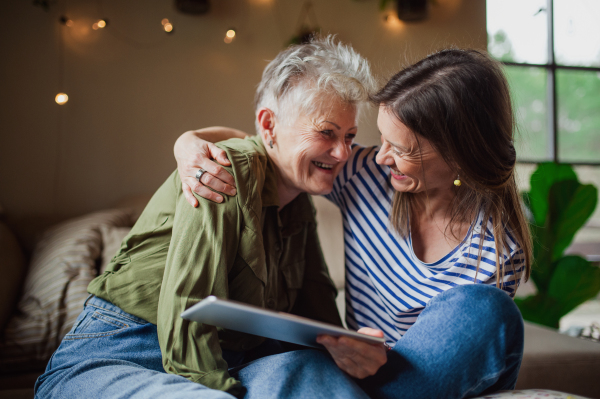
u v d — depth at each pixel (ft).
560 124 28.50
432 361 2.45
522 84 27.86
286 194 3.60
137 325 2.82
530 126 28.12
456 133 3.02
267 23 9.57
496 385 2.77
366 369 2.38
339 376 2.30
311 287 3.86
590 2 15.88
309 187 3.38
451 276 3.34
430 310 2.66
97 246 5.90
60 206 8.28
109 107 8.59
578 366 4.51
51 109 8.25
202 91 9.14
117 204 8.09
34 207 8.13
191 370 2.40
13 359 4.45
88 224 6.39
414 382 2.45
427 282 3.43
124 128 8.66
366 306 3.97
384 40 10.16
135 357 2.74
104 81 8.56
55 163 8.26
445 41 10.45
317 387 2.21
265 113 3.36
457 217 3.47
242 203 2.83
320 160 3.33
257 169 3.05
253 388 2.33
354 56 3.44
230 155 2.97
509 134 3.24
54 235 6.39
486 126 3.08
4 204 7.98
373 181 3.82
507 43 24.35
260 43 9.52
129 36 8.72
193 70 9.09
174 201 3.05
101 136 8.54
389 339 3.82
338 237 6.68
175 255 2.62
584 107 28.25
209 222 2.67
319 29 9.26
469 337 2.46
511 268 3.24
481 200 3.34
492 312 2.50
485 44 10.61
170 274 2.59
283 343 3.67
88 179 8.45
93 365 2.56
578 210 7.61
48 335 4.60
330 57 3.28
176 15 9.00
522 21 14.56
